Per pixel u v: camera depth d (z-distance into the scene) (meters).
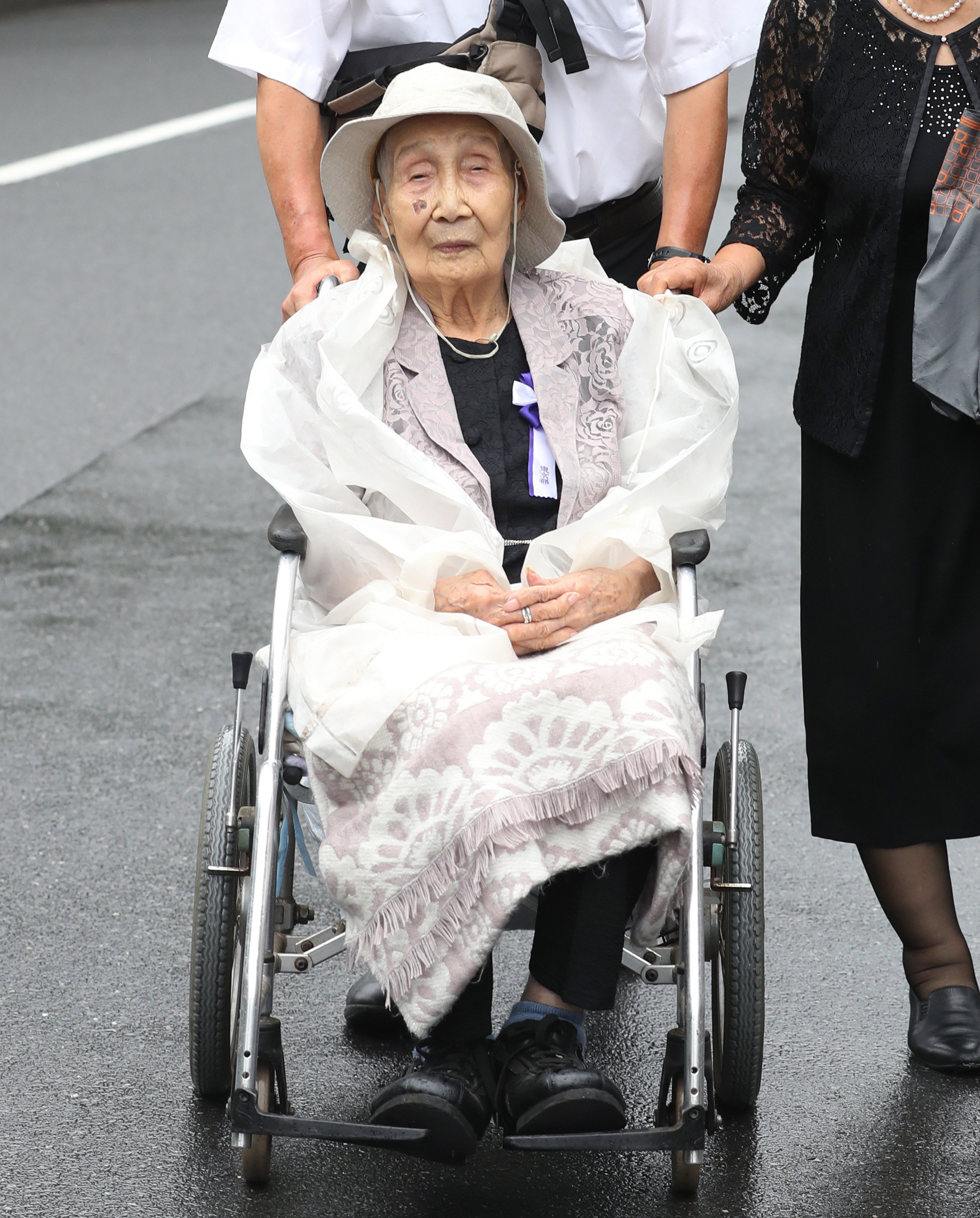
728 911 5.16
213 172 20.69
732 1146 5.18
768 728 8.12
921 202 5.18
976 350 5.19
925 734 5.59
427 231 5.23
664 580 5.21
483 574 5.15
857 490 5.49
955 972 5.69
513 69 5.82
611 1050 5.78
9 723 8.20
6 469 11.76
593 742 4.53
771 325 14.53
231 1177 5.00
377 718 4.64
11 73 28.23
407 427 5.28
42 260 16.94
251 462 5.17
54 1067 5.56
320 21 6.23
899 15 5.20
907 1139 5.20
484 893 4.44
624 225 6.40
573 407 5.41
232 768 5.14
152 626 9.38
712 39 6.17
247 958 4.48
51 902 6.61
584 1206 4.88
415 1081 4.52
